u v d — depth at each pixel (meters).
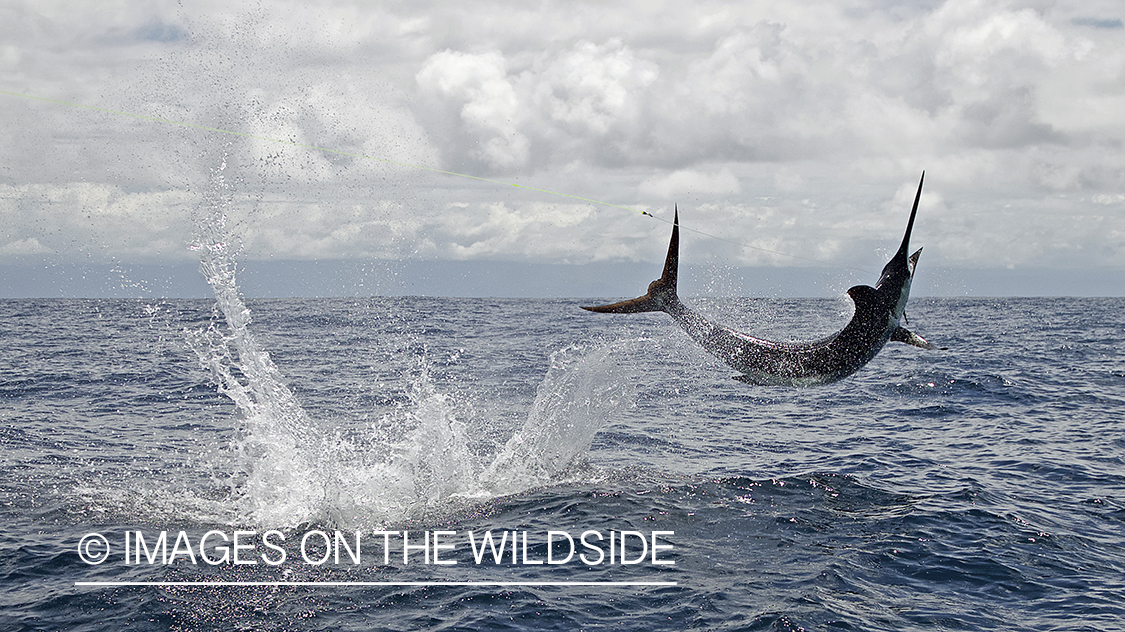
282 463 11.31
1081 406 18.38
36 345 29.50
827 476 11.84
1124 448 13.95
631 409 17.39
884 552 8.72
